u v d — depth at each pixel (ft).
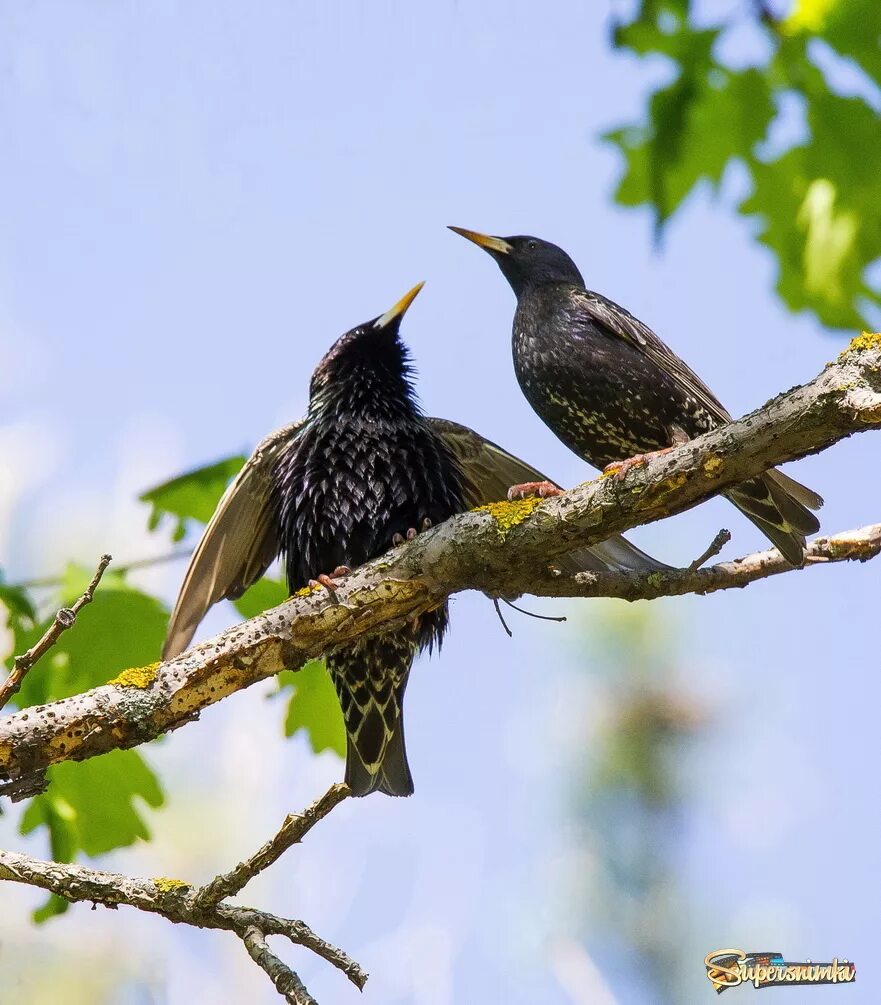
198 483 37.14
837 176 33.63
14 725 25.25
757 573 32.60
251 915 24.18
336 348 38.88
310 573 36.29
